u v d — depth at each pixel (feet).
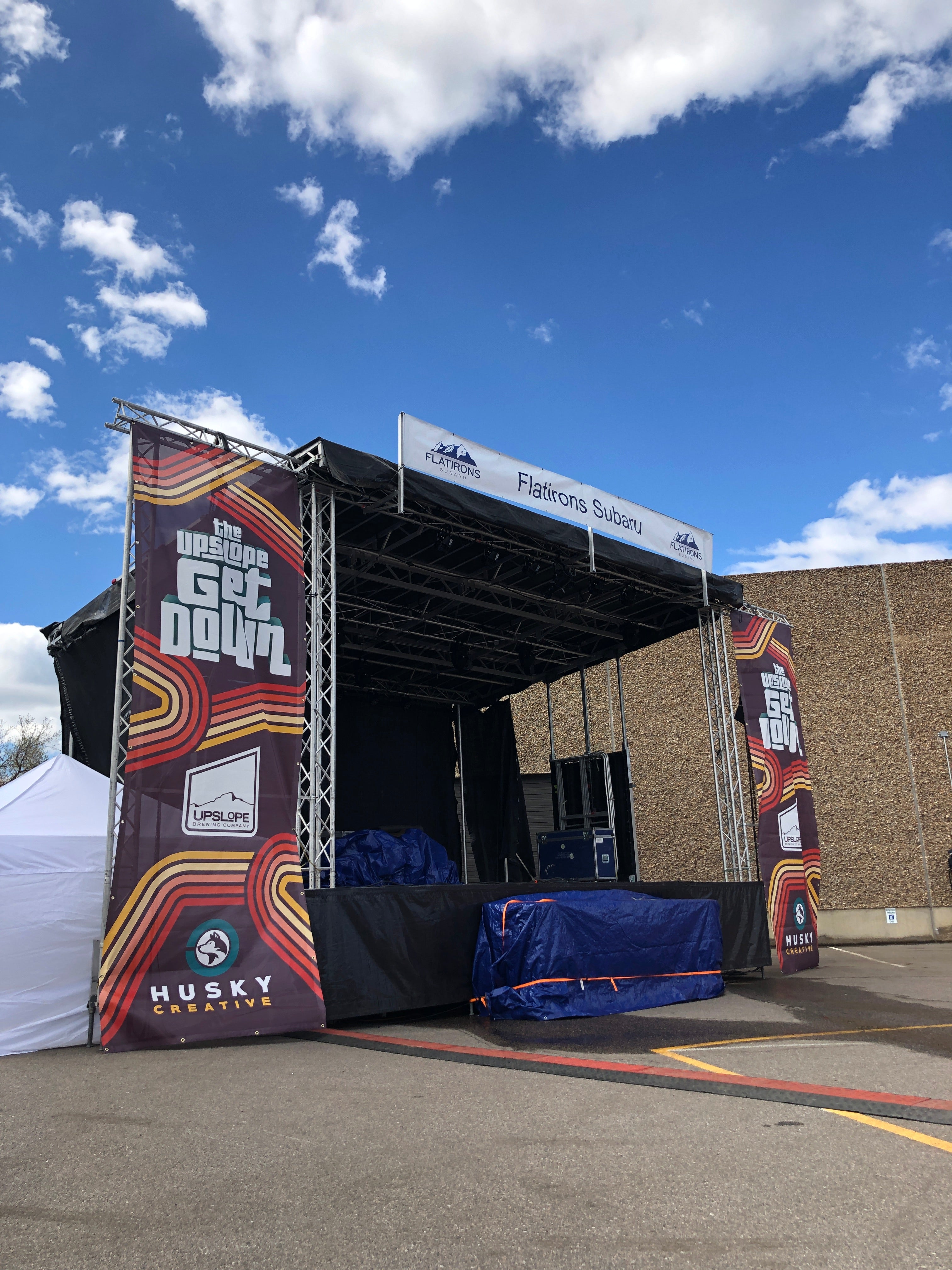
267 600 25.16
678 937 29.84
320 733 26.55
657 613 43.78
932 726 63.98
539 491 32.65
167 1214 9.68
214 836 22.44
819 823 63.05
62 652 34.09
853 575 67.31
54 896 21.71
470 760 54.29
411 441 28.60
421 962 25.72
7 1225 9.42
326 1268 8.22
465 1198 10.01
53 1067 18.38
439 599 42.09
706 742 63.36
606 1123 13.19
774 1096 14.74
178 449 24.29
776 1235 8.82
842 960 47.83
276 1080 16.72
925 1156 11.30
